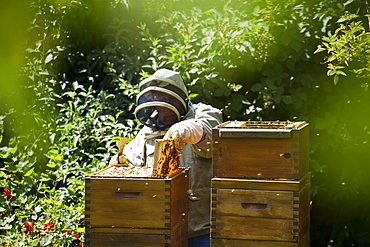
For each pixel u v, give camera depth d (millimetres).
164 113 4781
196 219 4863
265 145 3928
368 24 6703
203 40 7062
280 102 6863
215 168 4016
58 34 7430
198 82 7008
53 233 5535
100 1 7695
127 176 4105
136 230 4047
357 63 6504
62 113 7207
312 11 6785
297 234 3865
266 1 6926
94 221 4082
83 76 7562
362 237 6918
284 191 3879
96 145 6746
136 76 7391
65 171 6203
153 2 7652
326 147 6812
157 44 7484
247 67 6879
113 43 7629
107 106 7195
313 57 6773
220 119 5090
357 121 6668
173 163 4344
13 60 7340
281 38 6719
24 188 6168
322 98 6824
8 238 5352
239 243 3977
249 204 3967
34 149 6730
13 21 7387
